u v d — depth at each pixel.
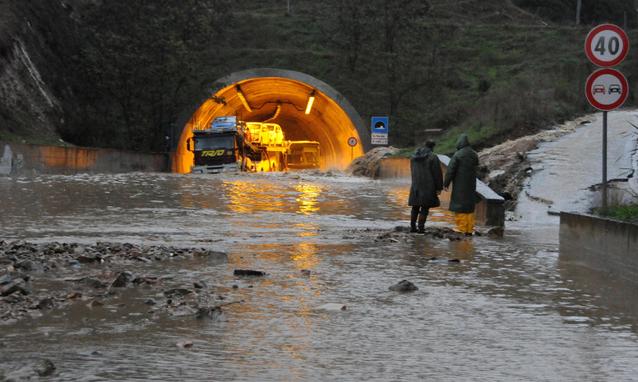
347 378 6.38
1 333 7.66
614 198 19.84
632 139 31.09
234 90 69.19
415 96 68.75
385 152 54.78
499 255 14.36
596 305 9.64
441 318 8.74
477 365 6.83
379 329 8.15
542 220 23.17
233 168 55.88
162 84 61.44
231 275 11.34
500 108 44.50
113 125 61.91
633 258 11.58
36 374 6.25
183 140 63.22
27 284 10.29
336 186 37.47
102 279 10.67
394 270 12.17
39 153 41.09
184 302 9.24
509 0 93.88
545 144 33.88
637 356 7.20
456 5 87.06
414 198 18.16
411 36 70.56
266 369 6.59
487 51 73.31
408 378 6.41
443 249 15.12
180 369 6.52
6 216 20.09
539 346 7.54
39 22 56.81
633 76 56.56
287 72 66.75
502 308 9.37
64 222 19.03
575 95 47.12
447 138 47.56
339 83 69.50
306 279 11.15
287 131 91.06
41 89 52.66
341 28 70.44
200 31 63.78
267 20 77.75
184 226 18.77
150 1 63.66
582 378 6.47
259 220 20.75
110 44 60.03
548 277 11.82
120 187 31.89
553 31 76.56
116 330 7.87
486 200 21.17
